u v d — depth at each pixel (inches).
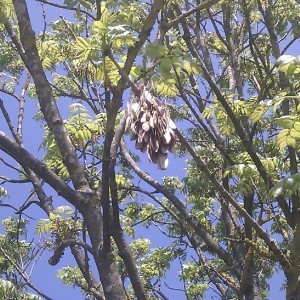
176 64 152.9
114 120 155.0
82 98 270.2
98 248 186.7
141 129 136.0
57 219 229.9
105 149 165.8
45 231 230.5
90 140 245.3
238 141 289.0
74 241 216.5
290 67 153.2
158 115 137.3
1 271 331.6
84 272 244.1
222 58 358.9
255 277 237.5
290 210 221.3
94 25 145.3
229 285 234.5
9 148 206.1
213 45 337.4
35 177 286.7
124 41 148.0
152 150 135.5
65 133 209.3
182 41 261.0
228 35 283.9
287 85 216.4
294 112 183.2
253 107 203.6
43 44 283.0
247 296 230.8
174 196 262.2
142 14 213.0
